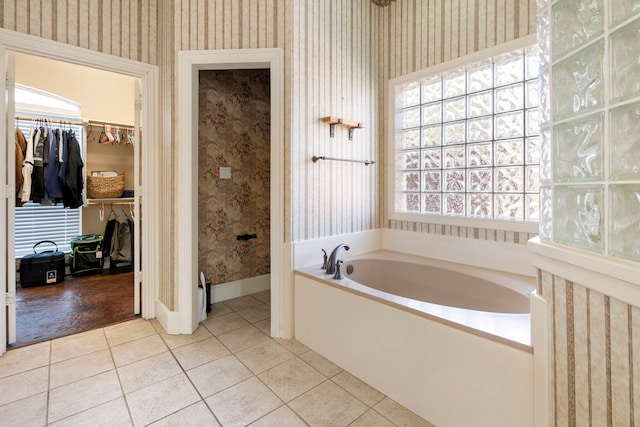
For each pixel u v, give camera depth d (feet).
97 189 12.58
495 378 4.05
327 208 8.14
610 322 2.65
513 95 7.14
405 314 5.07
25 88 11.69
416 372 4.93
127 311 8.81
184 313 7.45
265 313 8.70
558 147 3.32
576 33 3.04
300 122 7.39
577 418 3.07
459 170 8.16
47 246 12.37
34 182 10.75
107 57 7.44
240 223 10.00
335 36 8.23
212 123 9.30
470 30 7.58
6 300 6.75
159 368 6.05
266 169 10.57
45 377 5.72
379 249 9.71
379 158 9.77
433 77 8.52
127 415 4.79
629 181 2.49
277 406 5.05
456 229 8.20
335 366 6.23
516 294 6.31
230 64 7.31
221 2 7.21
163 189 7.88
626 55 2.52
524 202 7.06
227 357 6.48
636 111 2.44
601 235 2.76
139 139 8.37
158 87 8.14
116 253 13.00
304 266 7.50
